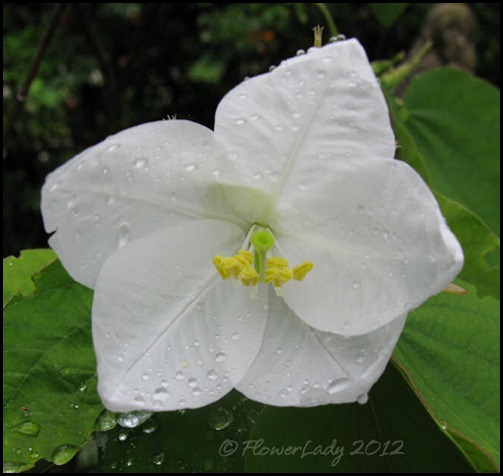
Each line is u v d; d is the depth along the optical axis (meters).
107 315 0.28
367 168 0.29
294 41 0.84
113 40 0.88
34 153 0.86
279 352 0.30
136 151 0.28
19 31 0.81
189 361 0.29
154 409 0.28
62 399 0.31
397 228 0.29
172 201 0.29
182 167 0.29
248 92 0.28
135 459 0.31
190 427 0.31
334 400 0.29
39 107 0.85
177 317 0.29
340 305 0.29
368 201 0.29
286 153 0.29
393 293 0.29
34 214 0.83
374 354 0.29
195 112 0.93
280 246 0.30
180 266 0.29
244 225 0.30
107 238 0.29
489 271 0.35
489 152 0.43
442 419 0.32
